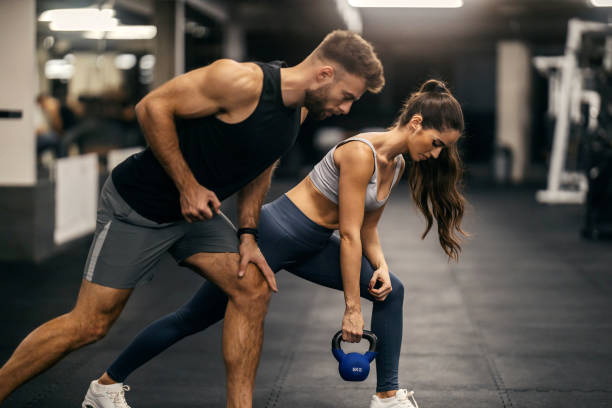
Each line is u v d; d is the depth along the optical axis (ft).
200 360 13.17
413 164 9.99
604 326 15.80
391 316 9.68
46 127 24.44
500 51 55.88
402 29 51.98
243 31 48.11
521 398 11.26
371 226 9.78
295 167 57.77
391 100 71.46
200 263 8.89
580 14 46.96
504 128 56.39
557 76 54.39
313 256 9.75
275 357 13.50
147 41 32.89
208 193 8.22
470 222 33.68
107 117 29.84
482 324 15.97
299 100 8.15
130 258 8.66
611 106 30.55
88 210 28.27
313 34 51.39
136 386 11.77
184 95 7.96
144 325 16.05
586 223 29.12
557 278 21.25
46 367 8.66
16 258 23.22
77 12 26.07
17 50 22.66
